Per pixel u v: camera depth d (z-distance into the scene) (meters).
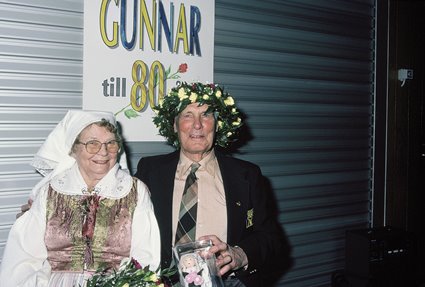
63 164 2.24
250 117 3.57
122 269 1.99
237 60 3.47
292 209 3.83
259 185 2.53
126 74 2.98
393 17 4.35
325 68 3.96
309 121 3.90
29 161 2.76
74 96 2.86
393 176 4.43
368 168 4.29
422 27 4.53
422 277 4.63
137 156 3.07
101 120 2.16
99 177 2.18
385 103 4.34
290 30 3.74
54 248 2.11
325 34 3.94
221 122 2.51
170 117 2.48
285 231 3.80
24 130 2.74
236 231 2.39
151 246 2.19
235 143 3.52
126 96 2.99
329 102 4.00
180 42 3.17
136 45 3.00
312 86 3.89
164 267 2.32
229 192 2.43
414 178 4.56
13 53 2.68
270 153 3.70
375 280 3.68
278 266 3.76
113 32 2.92
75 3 2.83
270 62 3.64
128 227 2.16
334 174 4.07
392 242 3.76
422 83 4.56
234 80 3.47
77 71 2.86
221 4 3.37
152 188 2.43
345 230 4.15
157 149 3.15
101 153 2.13
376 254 3.70
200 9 3.24
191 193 2.39
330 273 4.05
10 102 2.69
